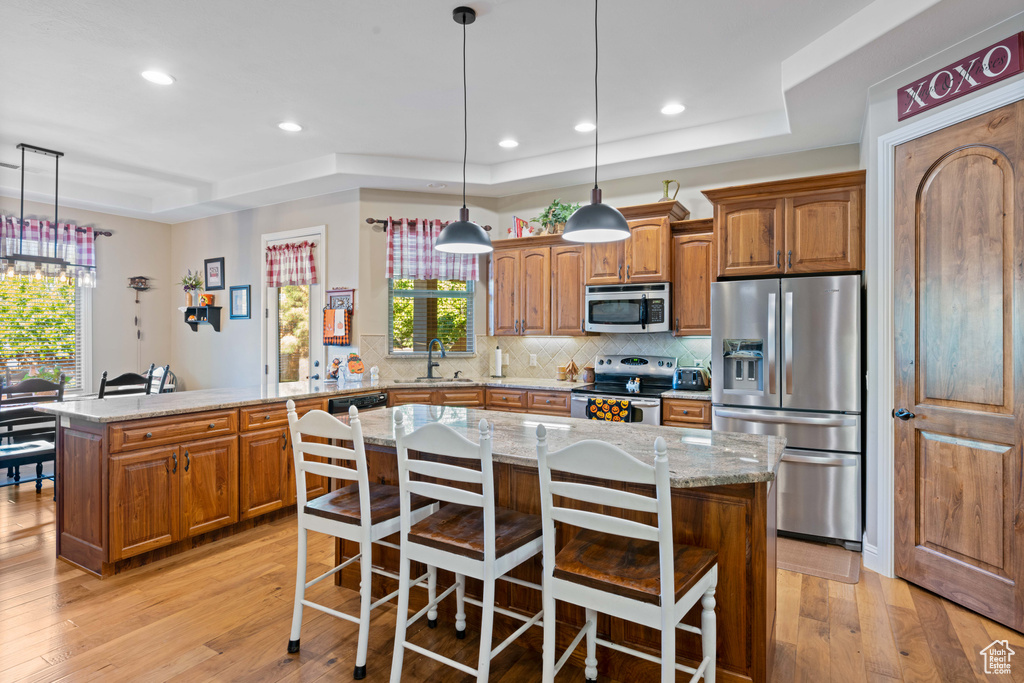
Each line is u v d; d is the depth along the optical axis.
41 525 3.55
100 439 2.82
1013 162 2.32
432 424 1.85
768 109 3.65
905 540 2.81
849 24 2.58
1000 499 2.38
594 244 4.47
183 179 5.20
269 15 2.52
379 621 2.42
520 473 2.23
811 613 2.50
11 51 2.83
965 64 2.46
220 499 3.32
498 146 4.35
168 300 6.45
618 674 2.03
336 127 3.93
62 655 2.14
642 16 2.55
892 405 2.86
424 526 1.98
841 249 3.35
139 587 2.72
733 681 1.87
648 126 3.95
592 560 1.70
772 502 2.05
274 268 5.50
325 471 2.14
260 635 2.30
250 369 5.76
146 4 2.42
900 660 2.13
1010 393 2.35
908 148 2.75
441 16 2.54
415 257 5.06
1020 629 2.30
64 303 5.60
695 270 4.11
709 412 3.78
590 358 4.89
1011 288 2.34
